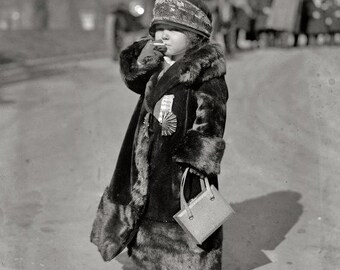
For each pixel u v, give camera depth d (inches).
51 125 303.6
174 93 119.0
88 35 730.2
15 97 379.6
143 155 119.4
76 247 162.2
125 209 122.8
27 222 178.4
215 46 119.0
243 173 229.3
